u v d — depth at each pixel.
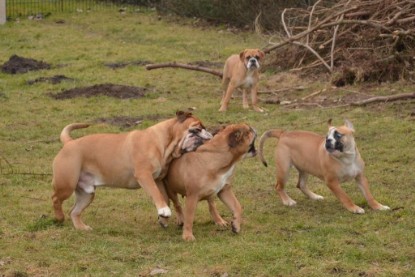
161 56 23.20
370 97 16.91
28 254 9.14
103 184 9.97
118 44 25.34
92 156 9.88
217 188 9.67
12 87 19.30
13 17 30.33
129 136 9.85
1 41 25.78
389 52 18.30
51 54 23.64
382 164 12.73
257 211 10.85
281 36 22.62
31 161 13.52
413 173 12.24
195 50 24.30
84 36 26.80
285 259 8.84
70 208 11.01
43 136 15.16
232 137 9.54
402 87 17.41
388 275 8.38
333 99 17.14
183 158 9.70
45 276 8.54
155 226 10.28
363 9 19.48
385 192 11.35
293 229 10.00
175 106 17.34
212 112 16.77
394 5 18.92
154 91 18.84
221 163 9.58
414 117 15.11
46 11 31.55
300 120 15.66
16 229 10.05
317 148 10.74
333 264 8.67
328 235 9.61
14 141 14.85
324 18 21.02
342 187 11.72
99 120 16.27
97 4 33.38
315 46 20.06
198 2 29.05
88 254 9.14
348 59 18.72
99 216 10.72
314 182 12.16
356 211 10.51
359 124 14.97
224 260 8.85
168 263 8.85
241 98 18.14
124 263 8.88
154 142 9.70
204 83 19.73
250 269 8.61
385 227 9.89
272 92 18.33
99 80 20.05
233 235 9.80
